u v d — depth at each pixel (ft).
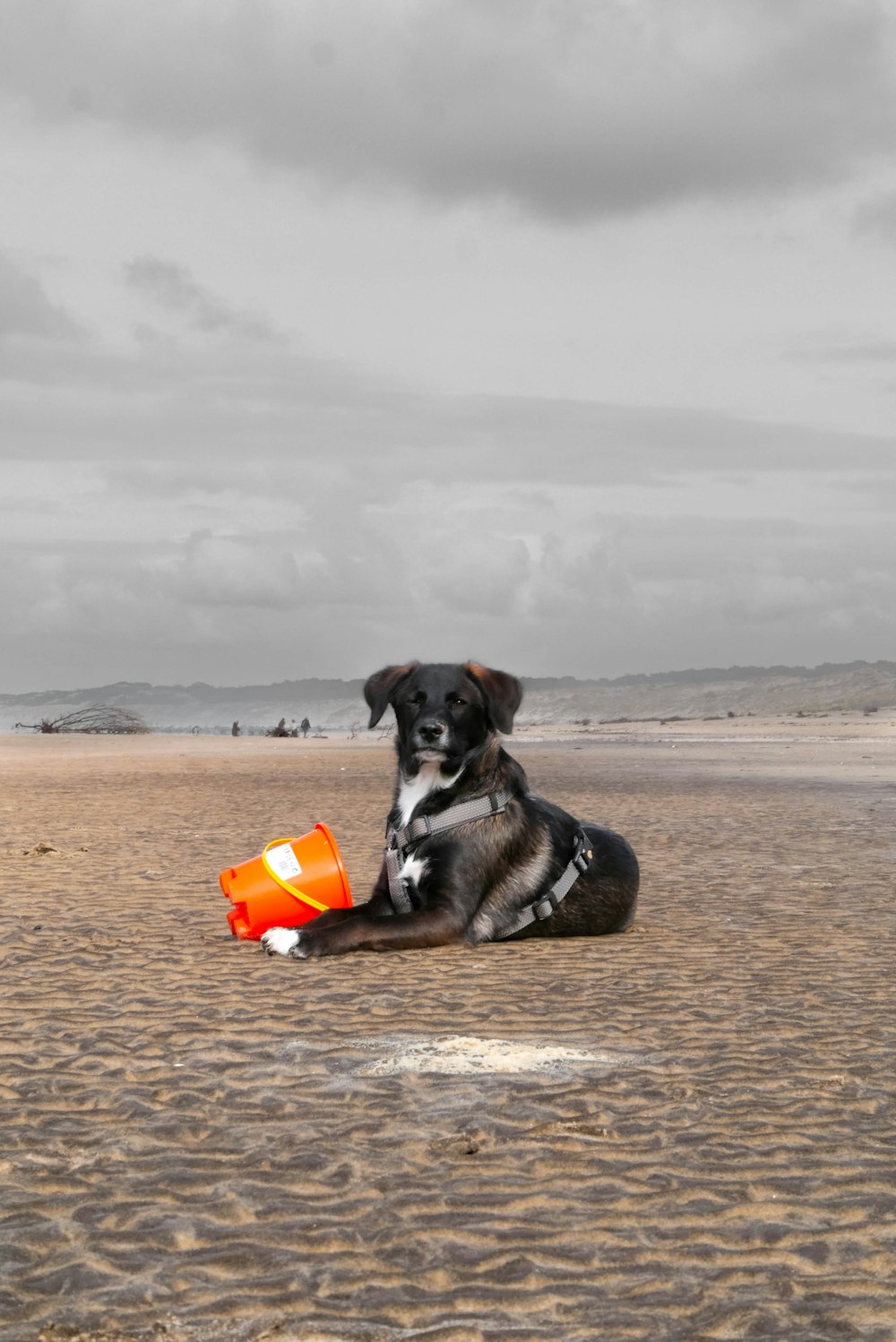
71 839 22.04
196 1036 12.68
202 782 39.70
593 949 15.01
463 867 15.07
